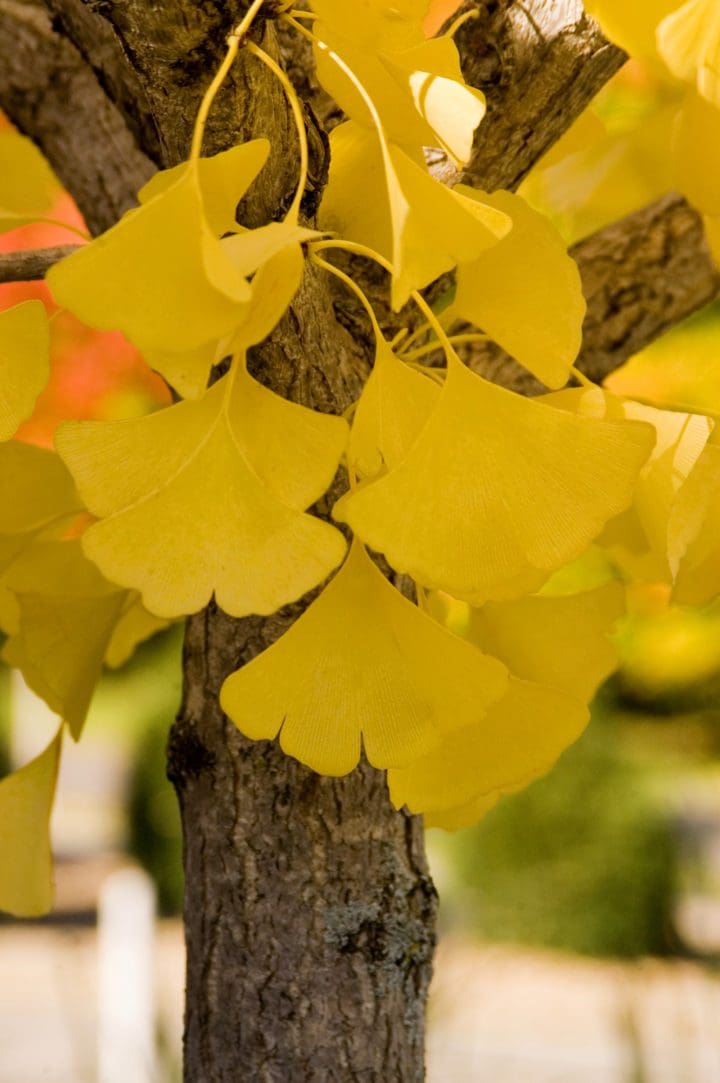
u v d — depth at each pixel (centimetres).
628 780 453
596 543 87
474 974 384
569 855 456
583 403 81
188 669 95
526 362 79
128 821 512
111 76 100
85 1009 337
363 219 84
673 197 110
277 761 93
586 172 105
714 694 418
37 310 77
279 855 92
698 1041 291
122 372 221
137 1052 253
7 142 93
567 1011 409
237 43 74
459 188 78
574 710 79
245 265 71
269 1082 92
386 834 94
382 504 75
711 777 485
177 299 72
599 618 88
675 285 109
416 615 78
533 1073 333
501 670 77
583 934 458
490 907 465
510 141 92
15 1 110
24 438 221
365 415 77
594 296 109
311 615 78
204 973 93
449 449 75
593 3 76
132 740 509
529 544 75
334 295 91
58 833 887
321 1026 92
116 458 75
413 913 94
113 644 98
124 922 307
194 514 74
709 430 80
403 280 72
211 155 81
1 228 88
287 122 81
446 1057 337
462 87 77
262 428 75
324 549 74
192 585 73
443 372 82
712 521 80
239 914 92
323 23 78
